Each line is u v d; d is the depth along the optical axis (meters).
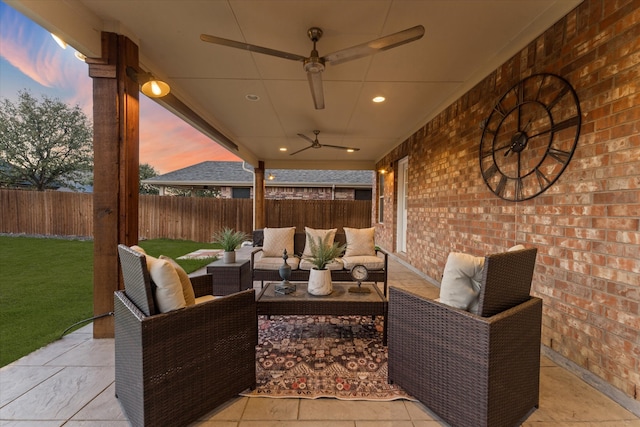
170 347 1.37
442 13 2.08
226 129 5.27
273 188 11.52
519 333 1.45
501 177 2.65
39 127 9.85
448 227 3.69
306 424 1.47
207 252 6.90
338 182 11.24
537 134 2.22
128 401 1.43
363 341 2.43
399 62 2.79
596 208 1.75
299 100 3.82
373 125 4.96
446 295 1.55
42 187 10.16
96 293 2.31
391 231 6.46
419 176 4.71
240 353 1.68
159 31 2.34
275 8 2.04
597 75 1.74
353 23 2.21
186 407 1.43
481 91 2.94
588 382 1.80
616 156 1.63
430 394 1.55
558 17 2.00
